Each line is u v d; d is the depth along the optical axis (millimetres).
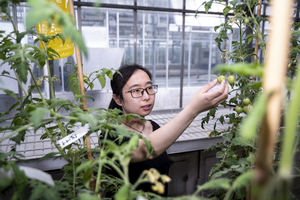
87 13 3164
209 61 4234
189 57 4070
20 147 1706
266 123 189
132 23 3484
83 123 528
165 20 3756
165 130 838
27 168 435
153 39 3771
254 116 180
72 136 710
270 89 187
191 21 3822
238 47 1171
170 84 4074
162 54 3906
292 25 1031
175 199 388
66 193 590
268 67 192
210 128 2205
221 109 3254
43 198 473
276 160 698
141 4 3316
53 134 837
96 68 3139
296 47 912
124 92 1141
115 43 3451
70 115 577
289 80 212
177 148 1770
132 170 1062
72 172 757
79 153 764
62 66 3053
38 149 1658
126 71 1135
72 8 686
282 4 188
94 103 3203
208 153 1986
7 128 588
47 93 2996
